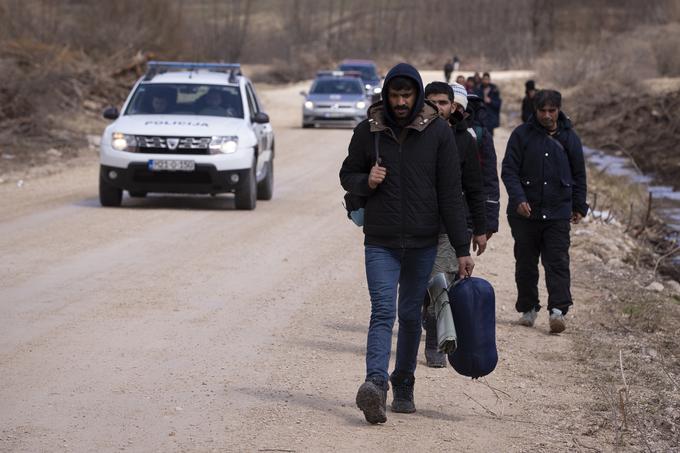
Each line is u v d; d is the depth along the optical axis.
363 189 15.78
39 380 17.88
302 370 19.14
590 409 17.80
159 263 28.97
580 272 31.61
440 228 16.91
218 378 18.38
